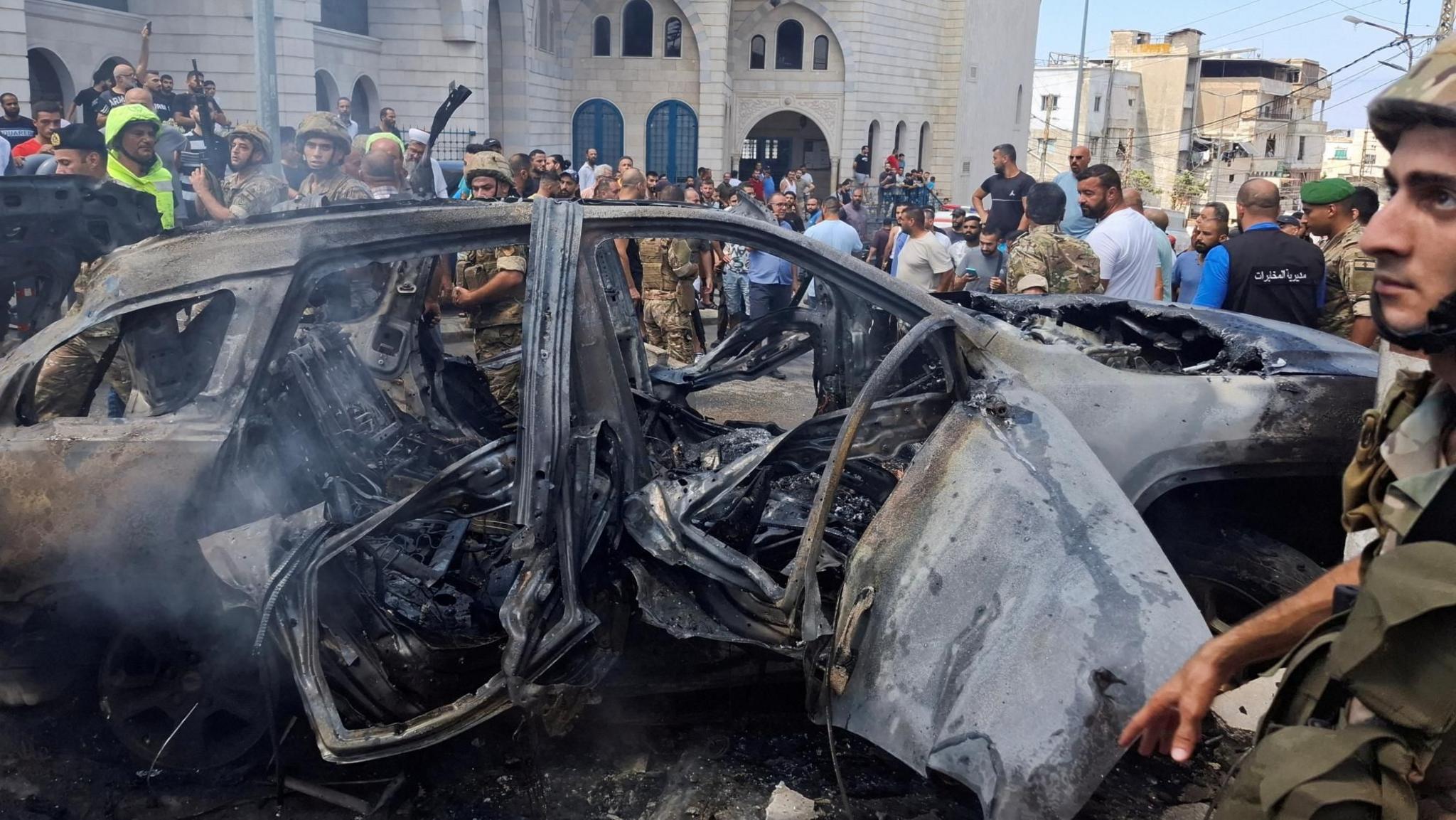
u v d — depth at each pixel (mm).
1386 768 1337
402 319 3832
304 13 17797
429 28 22094
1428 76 1273
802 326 4016
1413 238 1303
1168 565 2393
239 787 2896
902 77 37375
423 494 2664
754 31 35969
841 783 2541
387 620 2744
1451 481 1333
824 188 39812
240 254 2750
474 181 5984
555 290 2787
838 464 2615
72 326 2717
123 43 16578
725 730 3137
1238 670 1672
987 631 2369
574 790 2889
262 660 2643
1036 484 2547
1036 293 5500
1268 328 3949
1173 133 63844
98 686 2875
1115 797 2939
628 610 2797
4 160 8188
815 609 2512
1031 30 44938
